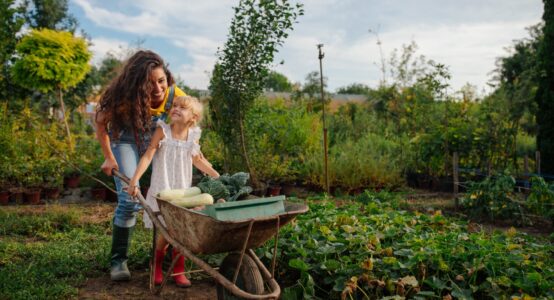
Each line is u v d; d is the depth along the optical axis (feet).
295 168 28.89
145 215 11.82
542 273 11.28
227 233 8.93
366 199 22.43
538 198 20.18
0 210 20.34
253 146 25.79
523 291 10.50
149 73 11.46
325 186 26.63
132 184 10.91
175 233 10.04
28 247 14.97
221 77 23.35
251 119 24.82
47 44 36.29
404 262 11.53
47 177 26.20
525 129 36.88
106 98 11.62
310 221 14.35
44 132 29.78
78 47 38.09
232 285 8.87
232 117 23.80
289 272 12.55
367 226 13.83
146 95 11.41
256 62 22.79
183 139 11.91
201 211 9.61
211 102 24.18
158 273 12.09
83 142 33.22
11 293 10.80
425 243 12.25
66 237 16.93
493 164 29.63
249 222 8.75
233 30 22.79
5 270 12.53
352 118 47.52
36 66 36.06
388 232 13.25
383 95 42.29
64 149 29.53
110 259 13.44
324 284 11.61
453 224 16.26
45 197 25.98
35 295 10.85
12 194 24.93
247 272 9.36
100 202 25.07
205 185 10.61
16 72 36.94
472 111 32.78
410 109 35.70
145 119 11.60
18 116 34.09
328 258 12.17
